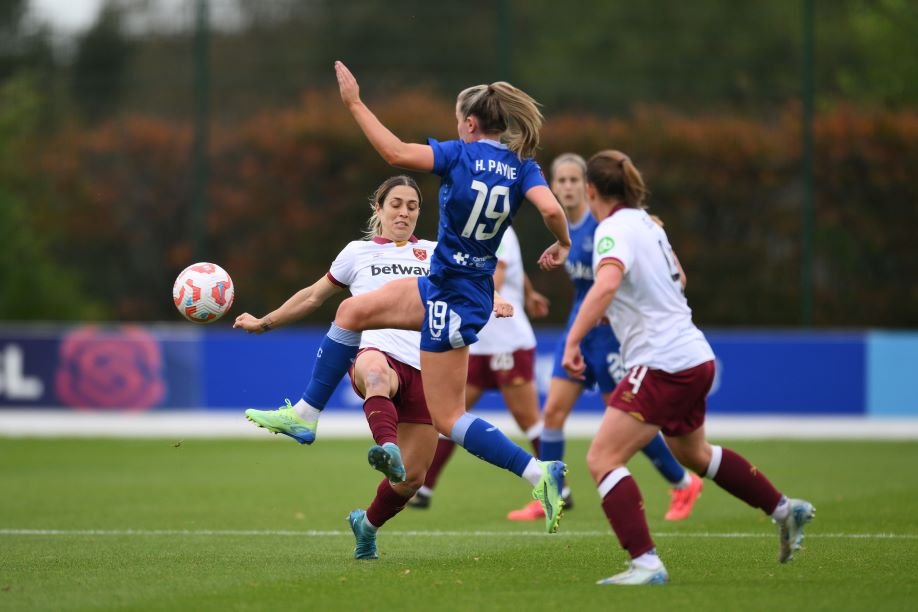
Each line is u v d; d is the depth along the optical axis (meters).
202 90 68.44
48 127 83.00
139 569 22.67
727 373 57.91
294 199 75.12
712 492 36.97
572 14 78.75
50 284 79.31
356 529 23.92
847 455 46.75
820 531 27.45
